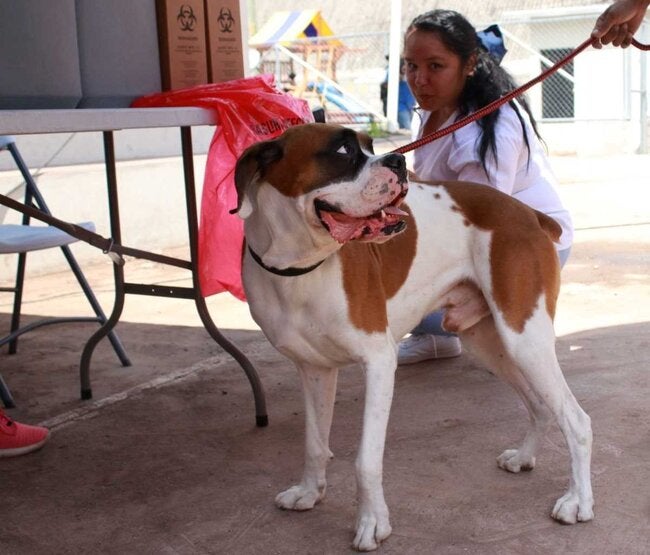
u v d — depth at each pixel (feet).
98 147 28.02
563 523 10.06
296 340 9.84
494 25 14.96
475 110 13.39
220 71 14.74
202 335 18.70
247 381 15.67
